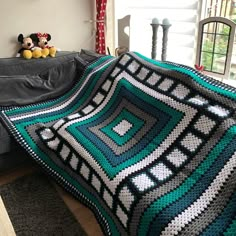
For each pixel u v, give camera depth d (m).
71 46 2.44
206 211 0.89
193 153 1.08
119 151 1.24
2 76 1.82
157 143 1.21
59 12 2.27
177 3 1.86
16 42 2.15
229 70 1.58
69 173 1.40
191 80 1.28
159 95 1.33
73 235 1.31
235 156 0.97
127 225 1.00
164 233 0.85
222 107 1.14
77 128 1.44
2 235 0.81
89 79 1.78
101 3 2.28
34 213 1.44
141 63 1.56
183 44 1.90
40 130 1.55
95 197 1.26
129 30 1.98
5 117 1.62
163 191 0.98
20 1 2.06
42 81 1.89
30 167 1.81
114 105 1.52
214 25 1.59
